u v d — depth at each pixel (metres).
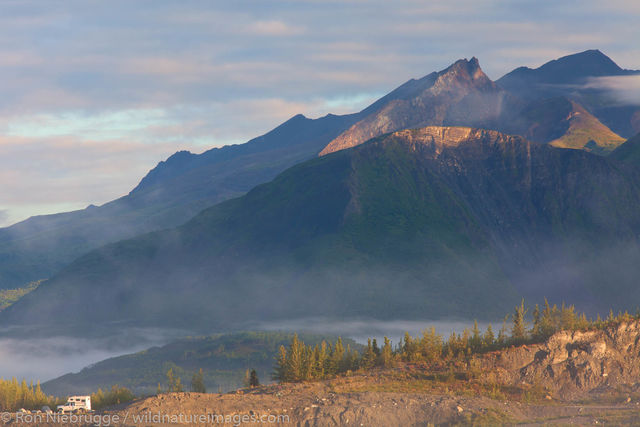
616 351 96.25
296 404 79.38
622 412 80.94
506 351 97.94
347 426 75.69
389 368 101.00
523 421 77.50
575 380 93.06
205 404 78.12
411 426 76.56
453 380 92.25
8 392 106.69
